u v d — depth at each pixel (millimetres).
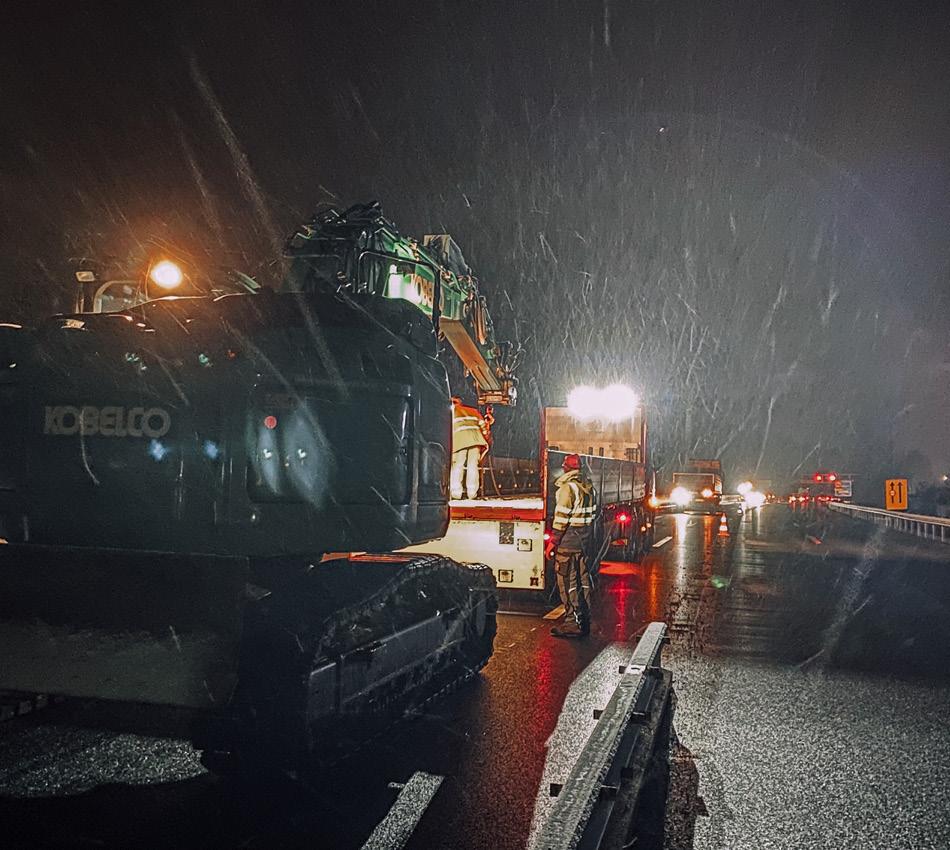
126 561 4766
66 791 4992
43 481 5137
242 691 4688
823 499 57969
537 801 5035
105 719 6305
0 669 4824
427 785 5258
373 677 5512
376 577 6000
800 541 26031
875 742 6289
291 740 4695
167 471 5027
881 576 16750
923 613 12188
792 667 8680
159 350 5113
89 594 4770
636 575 16219
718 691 7688
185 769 5375
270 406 5074
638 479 18891
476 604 7711
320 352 5230
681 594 13680
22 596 4848
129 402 5086
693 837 4637
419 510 5824
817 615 11859
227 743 4777
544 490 11477
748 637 10211
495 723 6570
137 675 4641
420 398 5805
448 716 6746
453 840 4492
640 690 4617
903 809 5047
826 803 5125
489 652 8047
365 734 5488
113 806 4805
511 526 11445
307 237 7047
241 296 5281
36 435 5168
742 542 25203
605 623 10906
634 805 3506
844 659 9086
